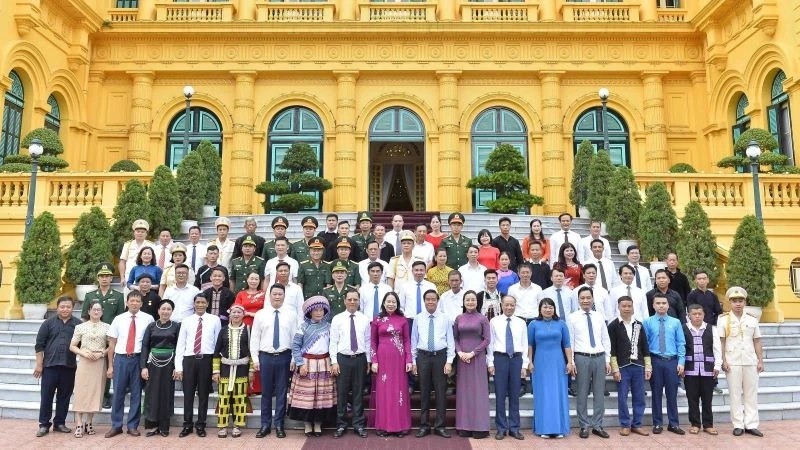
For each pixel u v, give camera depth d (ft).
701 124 70.18
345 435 26.00
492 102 71.56
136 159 68.49
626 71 70.64
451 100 69.92
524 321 26.91
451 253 33.12
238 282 30.94
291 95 70.95
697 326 27.14
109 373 26.37
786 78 56.80
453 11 72.54
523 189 64.90
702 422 26.94
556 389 26.12
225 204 69.05
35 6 58.13
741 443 25.11
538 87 71.51
